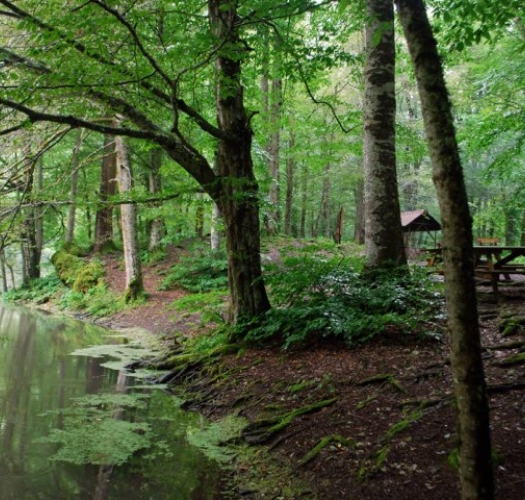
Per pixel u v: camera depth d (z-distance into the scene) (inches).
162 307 565.3
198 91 374.6
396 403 197.9
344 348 260.4
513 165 462.9
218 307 468.4
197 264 661.9
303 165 1020.5
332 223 1369.3
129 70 224.7
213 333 355.3
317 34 366.9
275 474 176.2
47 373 340.8
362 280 296.2
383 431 181.5
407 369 221.5
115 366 362.6
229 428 222.8
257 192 312.7
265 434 202.5
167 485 177.2
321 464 172.6
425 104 100.3
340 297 283.4
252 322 306.7
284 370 257.0
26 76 243.1
